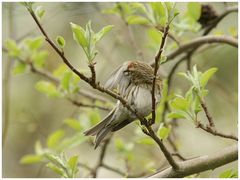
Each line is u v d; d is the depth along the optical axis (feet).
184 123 43.14
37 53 36.27
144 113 22.49
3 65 40.50
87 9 37.60
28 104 46.50
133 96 22.21
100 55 43.27
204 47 35.73
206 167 22.48
